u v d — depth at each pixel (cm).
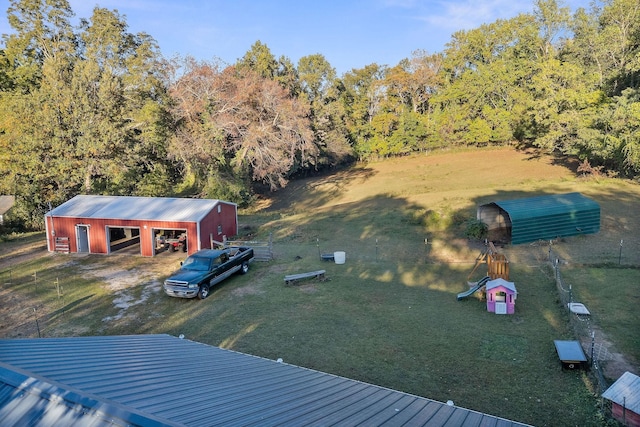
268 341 1256
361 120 7194
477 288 1534
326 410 587
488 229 2445
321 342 1239
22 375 539
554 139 4262
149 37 4975
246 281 1834
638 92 3394
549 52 5644
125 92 4134
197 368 738
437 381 1012
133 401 494
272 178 4594
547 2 5850
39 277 1966
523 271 1830
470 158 6072
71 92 3481
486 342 1204
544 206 2305
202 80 3984
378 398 699
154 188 3928
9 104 3369
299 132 4188
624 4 3931
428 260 2077
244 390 632
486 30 6775
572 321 1292
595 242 2167
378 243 2402
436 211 2947
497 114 6234
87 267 2125
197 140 3903
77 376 575
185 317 1465
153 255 2323
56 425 437
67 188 3528
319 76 7488
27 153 3238
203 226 2308
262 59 6184
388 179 5381
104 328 1393
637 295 1475
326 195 4878
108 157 3584
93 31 4509
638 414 774
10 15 4284
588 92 4016
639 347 1116
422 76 6794
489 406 903
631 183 3438
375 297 1600
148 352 818
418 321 1367
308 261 2114
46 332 1372
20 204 3341
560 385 972
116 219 2336
